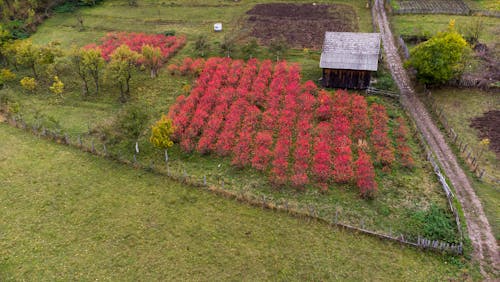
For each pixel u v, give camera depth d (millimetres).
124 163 44250
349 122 49219
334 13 84375
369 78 54938
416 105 53625
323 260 33188
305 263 33031
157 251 34375
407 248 33750
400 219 36281
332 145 45438
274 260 33406
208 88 56188
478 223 35688
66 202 39281
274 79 57781
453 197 38281
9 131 49594
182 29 79250
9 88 58281
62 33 78812
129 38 74500
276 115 50594
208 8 89938
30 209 38500
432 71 53406
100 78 61500
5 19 79188
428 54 53406
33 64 60250
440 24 76250
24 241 35219
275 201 38781
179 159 44750
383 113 50344
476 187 39750
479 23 72875
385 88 56219
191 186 41031
